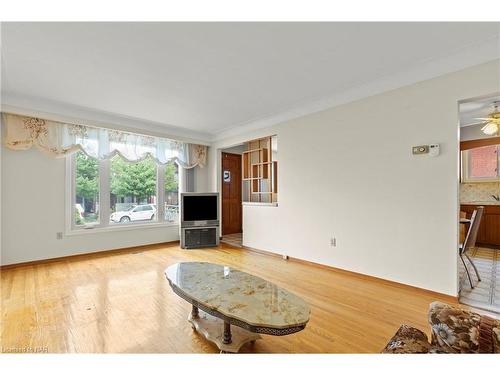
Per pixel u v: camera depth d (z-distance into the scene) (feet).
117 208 15.28
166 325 6.76
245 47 7.39
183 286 6.25
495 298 8.34
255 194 16.99
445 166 8.34
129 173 15.78
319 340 6.12
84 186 14.02
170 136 16.61
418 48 7.52
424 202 8.79
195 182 18.76
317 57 8.00
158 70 8.77
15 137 11.44
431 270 8.63
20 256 11.85
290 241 13.44
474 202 16.21
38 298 8.36
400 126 9.36
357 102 10.62
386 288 9.34
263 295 5.74
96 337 6.18
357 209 10.62
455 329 3.02
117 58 7.96
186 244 15.98
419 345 3.39
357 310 7.66
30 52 7.58
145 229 16.22
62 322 6.86
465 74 7.90
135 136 15.30
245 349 5.76
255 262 12.94
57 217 12.91
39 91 10.53
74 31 6.58
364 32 6.71
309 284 9.80
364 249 10.39
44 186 12.53
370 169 10.21
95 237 14.20
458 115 8.09
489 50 7.35
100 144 13.92
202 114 13.80
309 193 12.50
